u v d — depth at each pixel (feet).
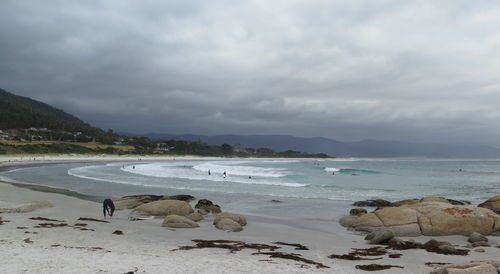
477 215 51.31
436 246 41.70
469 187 121.60
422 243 45.27
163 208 63.57
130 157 473.67
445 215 51.80
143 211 63.36
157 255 33.30
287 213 70.03
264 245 41.34
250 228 55.26
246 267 29.71
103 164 288.71
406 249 41.06
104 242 39.27
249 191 104.73
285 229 55.01
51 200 78.02
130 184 122.11
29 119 609.01
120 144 603.26
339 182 137.80
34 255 30.73
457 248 42.50
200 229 52.31
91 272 26.32
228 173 188.44
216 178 151.64
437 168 291.79
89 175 161.89
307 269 29.99
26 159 312.71
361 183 133.80
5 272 25.53
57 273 25.75
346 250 40.83
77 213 62.69
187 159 537.24
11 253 31.22
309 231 53.93
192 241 42.57
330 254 38.24
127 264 29.04
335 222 61.36
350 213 65.98
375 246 43.37
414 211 53.72
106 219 58.18
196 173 183.32
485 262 29.27
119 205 71.67
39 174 163.12
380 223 53.11
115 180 137.69
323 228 56.44
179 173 182.39
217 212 69.05
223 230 51.98
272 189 110.11
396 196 96.27
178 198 81.97
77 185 116.47
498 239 47.60
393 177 168.04
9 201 73.20
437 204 56.03
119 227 50.44
